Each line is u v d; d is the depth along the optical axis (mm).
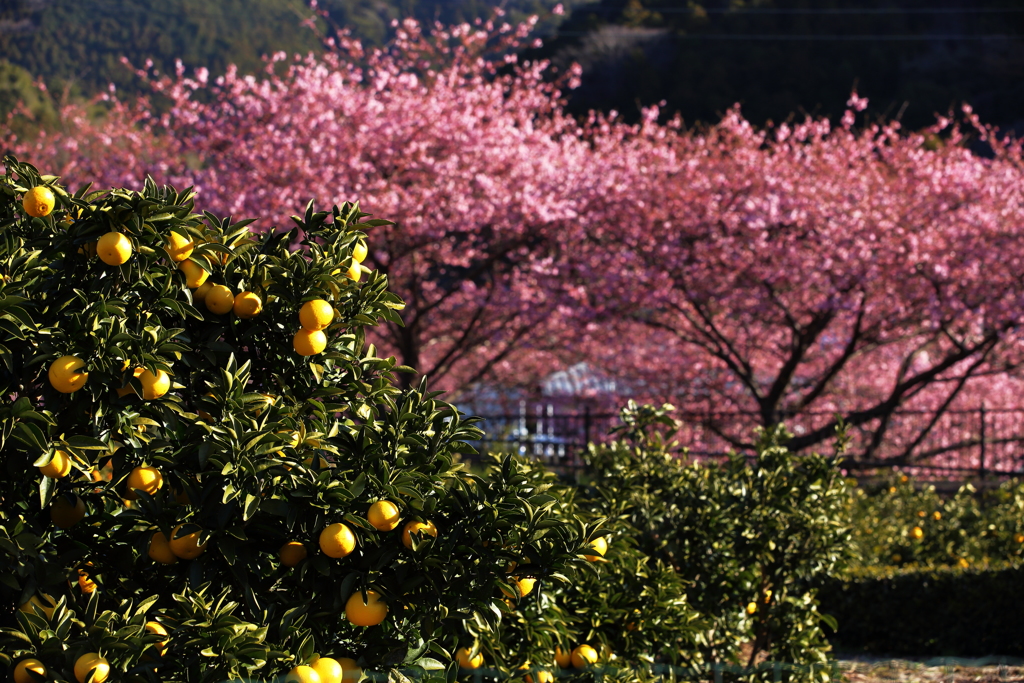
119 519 2229
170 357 2420
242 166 13281
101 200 2303
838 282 13359
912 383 14008
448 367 15906
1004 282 13406
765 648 4301
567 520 2668
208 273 2449
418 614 2221
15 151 15484
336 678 2012
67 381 2016
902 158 15164
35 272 2119
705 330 16156
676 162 15047
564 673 2850
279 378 2600
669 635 3430
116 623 1981
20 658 1848
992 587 6027
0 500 2125
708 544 4094
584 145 16469
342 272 2590
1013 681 3797
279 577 2346
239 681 1917
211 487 2104
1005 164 15570
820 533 4105
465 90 14961
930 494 8680
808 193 13773
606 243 15039
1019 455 14336
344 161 13180
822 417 16984
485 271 16156
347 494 2141
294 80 14125
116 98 15047
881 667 3656
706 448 15930
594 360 17000
